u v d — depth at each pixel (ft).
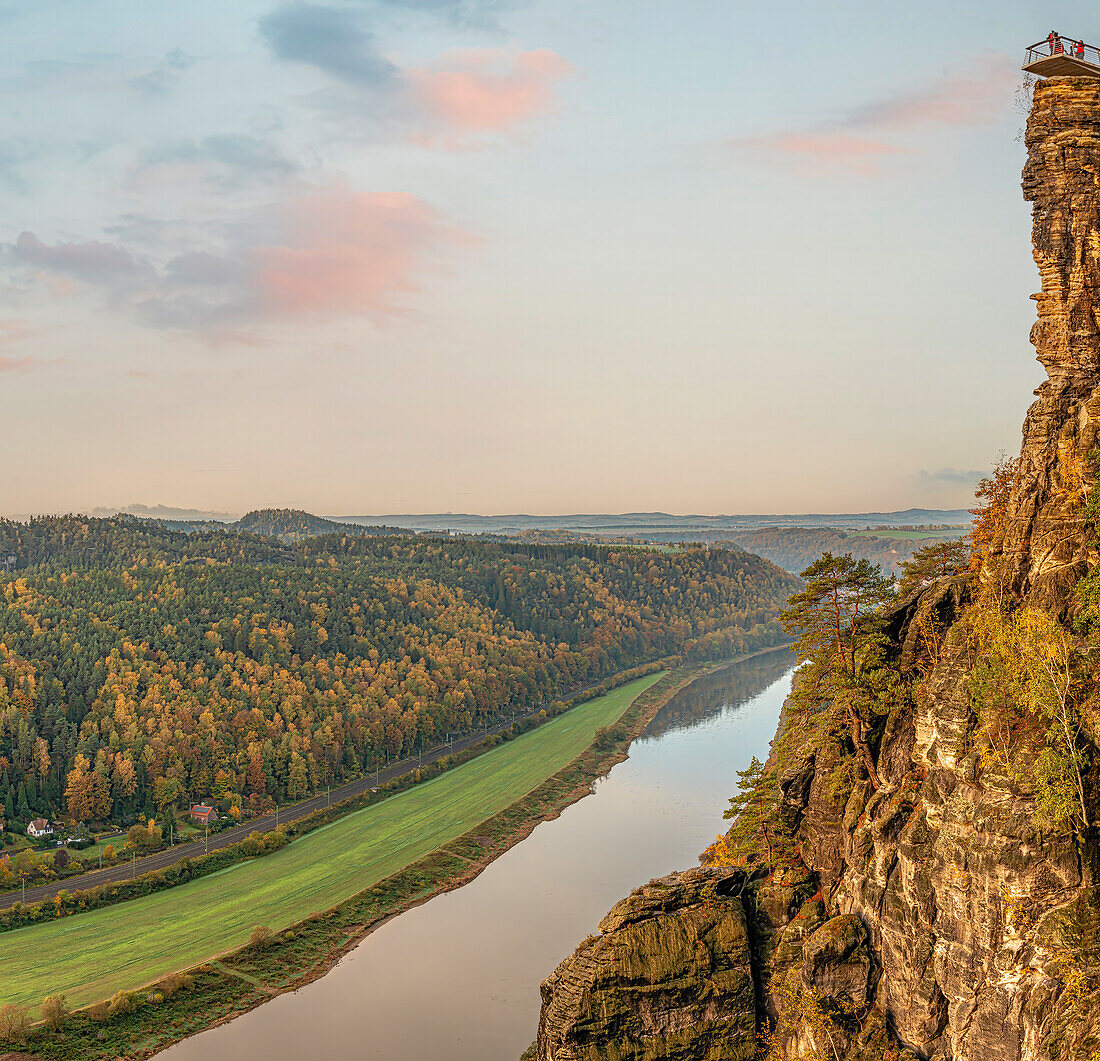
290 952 412.98
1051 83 233.14
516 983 369.91
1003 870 202.69
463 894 471.62
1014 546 232.73
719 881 269.44
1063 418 231.91
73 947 425.28
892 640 266.57
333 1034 338.75
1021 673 212.84
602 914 433.48
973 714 220.02
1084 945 191.83
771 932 266.16
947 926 214.90
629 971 252.83
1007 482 256.52
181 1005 367.86
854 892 247.50
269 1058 325.62
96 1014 356.79
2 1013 345.51
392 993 368.07
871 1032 229.04
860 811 253.44
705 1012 253.65
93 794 588.09
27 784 594.24
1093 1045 180.96
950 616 256.73
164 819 574.15
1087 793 200.54
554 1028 253.44
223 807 621.72
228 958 405.39
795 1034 242.17
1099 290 231.71
